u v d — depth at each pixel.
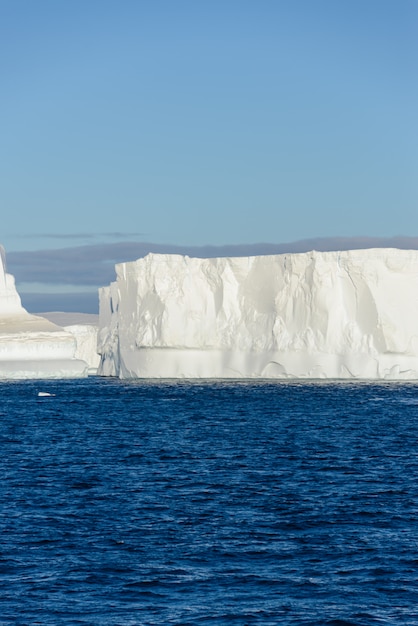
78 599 62.59
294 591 64.25
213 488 100.62
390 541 76.88
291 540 77.38
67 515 86.50
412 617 59.53
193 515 86.62
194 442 144.50
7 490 99.44
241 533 79.62
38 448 137.75
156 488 100.69
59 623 58.41
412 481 104.81
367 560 71.38
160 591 64.19
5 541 76.75
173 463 120.00
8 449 136.62
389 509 89.00
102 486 101.94
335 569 69.06
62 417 195.50
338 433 157.25
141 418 191.50
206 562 70.88
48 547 75.06
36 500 93.75
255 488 100.62
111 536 78.56
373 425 171.38
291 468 115.19
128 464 119.25
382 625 58.16
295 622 58.69
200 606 61.34
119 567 69.44
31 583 65.75
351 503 91.94
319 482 104.44
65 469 115.06
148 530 80.69
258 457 125.56
